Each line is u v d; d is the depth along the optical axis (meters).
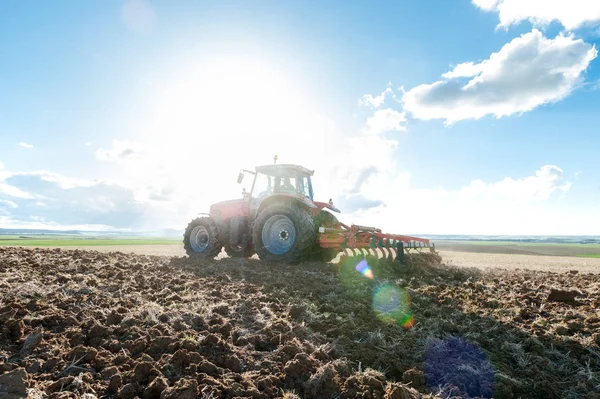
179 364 2.45
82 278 4.90
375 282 5.65
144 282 5.07
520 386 2.52
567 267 10.66
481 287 5.74
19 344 2.70
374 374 2.51
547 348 3.16
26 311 3.24
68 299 3.75
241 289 4.84
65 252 8.77
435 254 8.74
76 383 2.18
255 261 7.99
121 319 3.26
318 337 3.16
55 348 2.62
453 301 4.56
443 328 3.52
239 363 2.54
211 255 8.74
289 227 7.63
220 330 3.12
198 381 2.27
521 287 5.91
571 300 4.76
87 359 2.51
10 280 4.51
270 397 2.21
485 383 2.50
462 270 7.50
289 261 7.45
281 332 3.17
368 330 3.42
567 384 2.62
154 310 3.53
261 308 3.88
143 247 17.23
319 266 7.12
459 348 3.06
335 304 4.28
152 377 2.29
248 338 2.96
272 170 8.84
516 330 3.49
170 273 6.06
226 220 9.37
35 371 2.33
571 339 3.27
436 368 2.71
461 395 2.39
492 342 3.21
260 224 7.85
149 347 2.69
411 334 3.33
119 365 2.46
